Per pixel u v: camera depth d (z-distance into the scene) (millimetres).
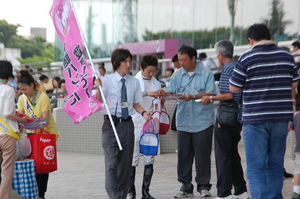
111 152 8562
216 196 10062
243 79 7676
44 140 8984
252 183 7668
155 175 12680
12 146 8602
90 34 35719
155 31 32875
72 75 8680
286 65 7586
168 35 31891
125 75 8797
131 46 34125
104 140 8633
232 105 8906
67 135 17141
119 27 34656
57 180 12312
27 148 8984
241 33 26453
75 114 8539
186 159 10102
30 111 9398
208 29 28625
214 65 19141
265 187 7621
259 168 7621
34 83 9500
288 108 7574
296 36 24594
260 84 7566
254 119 7562
